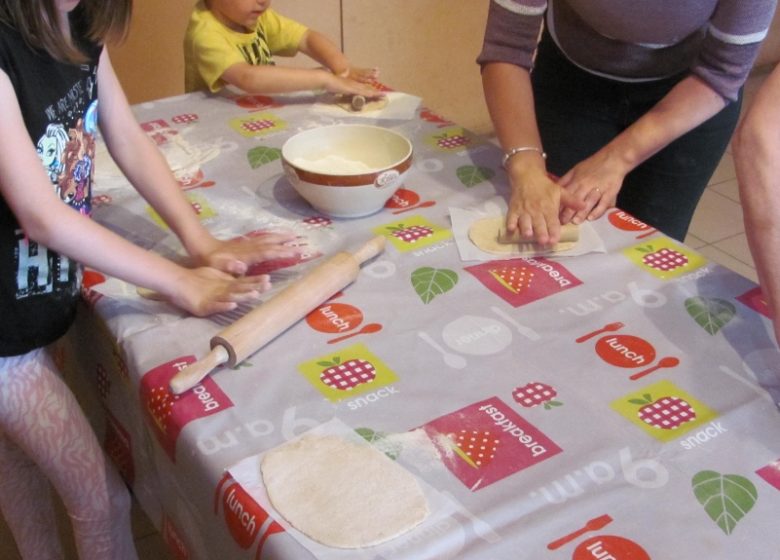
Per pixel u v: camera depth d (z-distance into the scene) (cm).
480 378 83
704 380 83
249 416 78
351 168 119
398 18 280
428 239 108
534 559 63
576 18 139
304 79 148
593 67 142
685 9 122
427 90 303
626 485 71
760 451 75
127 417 98
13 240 93
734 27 114
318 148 122
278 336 89
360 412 78
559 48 146
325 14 265
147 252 95
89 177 102
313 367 85
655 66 138
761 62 381
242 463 72
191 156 129
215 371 84
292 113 145
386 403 80
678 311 94
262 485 70
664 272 101
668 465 73
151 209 115
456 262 103
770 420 78
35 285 95
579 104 148
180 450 77
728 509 68
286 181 123
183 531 88
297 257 104
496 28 133
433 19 288
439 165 128
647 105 145
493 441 75
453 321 92
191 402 80
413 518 66
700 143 143
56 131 92
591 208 114
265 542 66
